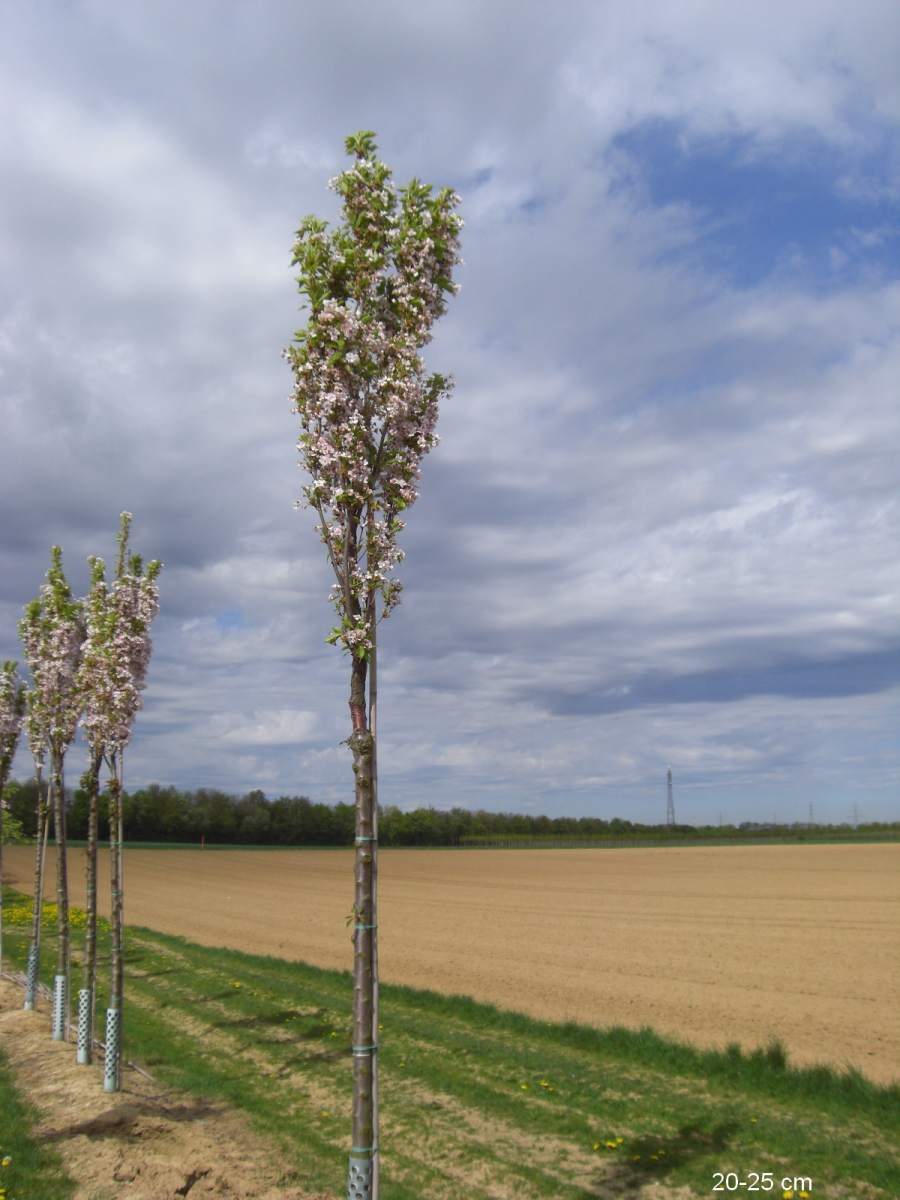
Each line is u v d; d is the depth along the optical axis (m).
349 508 6.54
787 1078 11.66
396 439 6.75
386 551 6.48
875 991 18.75
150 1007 17.45
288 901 43.88
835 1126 10.23
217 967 22.36
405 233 6.77
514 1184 8.66
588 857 87.50
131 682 12.47
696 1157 9.24
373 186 6.84
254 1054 13.79
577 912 35.38
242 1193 8.19
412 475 6.67
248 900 44.53
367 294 6.71
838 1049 14.05
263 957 24.02
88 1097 10.83
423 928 31.05
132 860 78.31
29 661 15.53
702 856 84.31
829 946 25.23
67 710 14.95
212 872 67.25
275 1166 9.07
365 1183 5.77
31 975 16.50
